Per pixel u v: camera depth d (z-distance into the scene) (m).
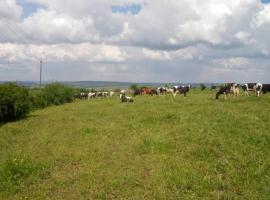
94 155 16.34
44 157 16.61
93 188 12.16
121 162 14.94
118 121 25.70
